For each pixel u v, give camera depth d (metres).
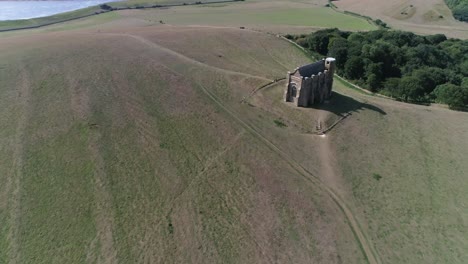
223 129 78.19
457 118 92.81
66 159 66.81
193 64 104.31
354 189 66.62
